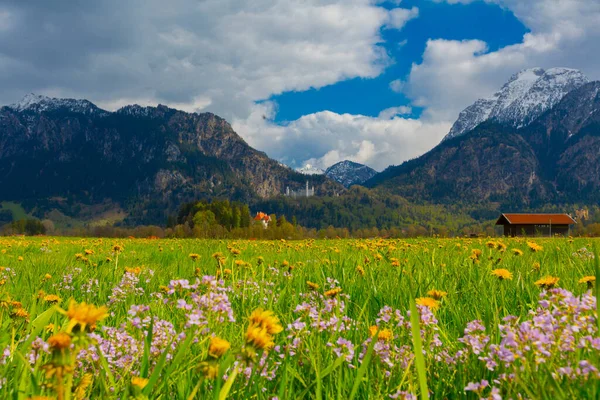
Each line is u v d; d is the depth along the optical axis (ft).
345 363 10.16
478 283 20.75
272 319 6.44
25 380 7.63
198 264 32.63
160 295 16.57
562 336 8.04
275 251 49.21
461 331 13.44
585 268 23.77
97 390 9.35
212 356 6.29
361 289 20.93
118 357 10.49
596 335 8.16
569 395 7.06
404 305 17.12
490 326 11.21
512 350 7.88
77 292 22.81
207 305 11.30
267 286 20.42
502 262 27.40
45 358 9.98
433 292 13.24
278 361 10.84
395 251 41.29
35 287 22.52
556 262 27.66
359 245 43.16
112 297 18.58
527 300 17.20
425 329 10.84
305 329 11.46
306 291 20.39
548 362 7.89
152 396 8.27
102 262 32.55
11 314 12.36
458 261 29.60
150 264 37.45
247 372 9.50
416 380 9.37
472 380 9.20
